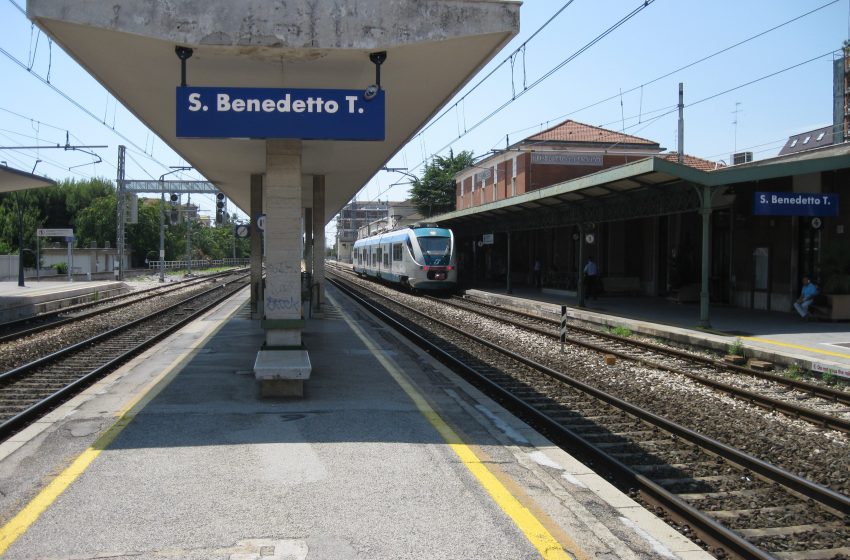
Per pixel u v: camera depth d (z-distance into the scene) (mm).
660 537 4289
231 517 4469
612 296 27625
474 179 48969
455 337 16562
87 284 33438
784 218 19406
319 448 6020
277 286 8664
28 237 56844
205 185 37406
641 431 7848
